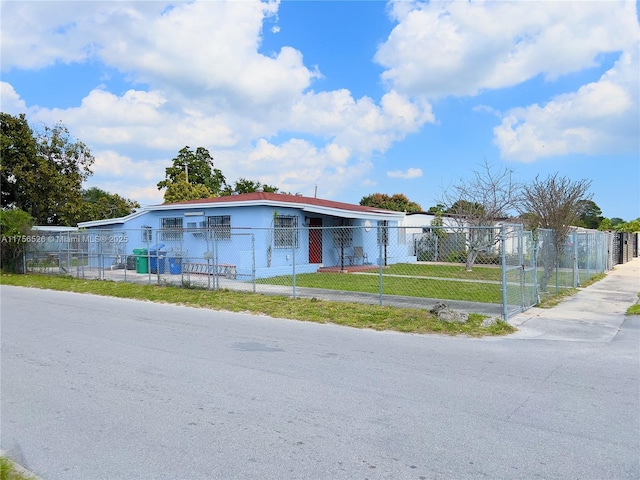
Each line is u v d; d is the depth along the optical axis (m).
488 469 3.33
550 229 13.22
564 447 3.66
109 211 50.25
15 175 29.92
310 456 3.55
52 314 10.05
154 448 3.72
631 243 30.17
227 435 3.93
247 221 17.77
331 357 6.38
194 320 9.27
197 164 49.06
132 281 15.76
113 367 5.96
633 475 3.25
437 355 6.46
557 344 7.09
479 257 22.09
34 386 5.25
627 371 5.66
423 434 3.90
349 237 22.05
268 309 10.12
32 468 3.44
